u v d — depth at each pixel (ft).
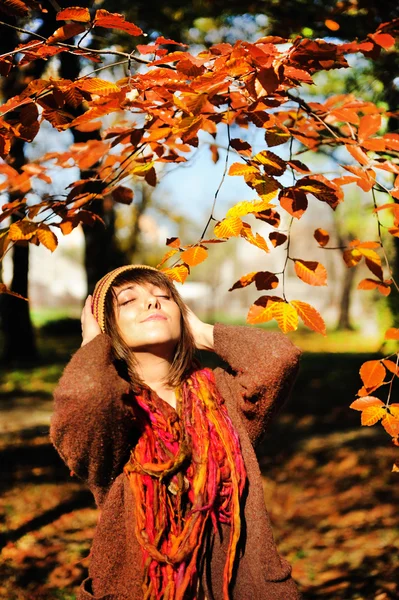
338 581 15.76
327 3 13.28
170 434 5.91
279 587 5.94
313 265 6.49
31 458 28.50
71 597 14.83
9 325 58.34
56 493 23.38
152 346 6.14
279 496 24.07
